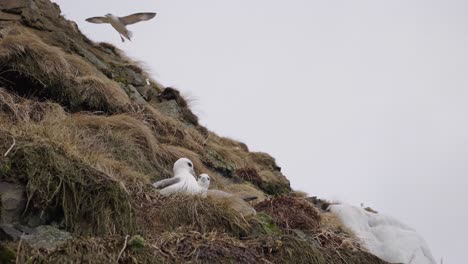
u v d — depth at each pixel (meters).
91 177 10.99
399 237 15.92
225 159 18.61
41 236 10.00
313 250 11.88
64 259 9.27
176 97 19.89
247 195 16.17
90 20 13.27
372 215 16.52
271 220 12.87
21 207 10.20
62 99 15.45
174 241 10.75
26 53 15.12
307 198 17.89
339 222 15.76
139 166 14.55
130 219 10.90
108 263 9.47
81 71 16.56
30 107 14.26
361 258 12.56
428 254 15.87
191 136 18.41
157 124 17.19
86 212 10.66
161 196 12.32
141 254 9.90
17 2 18.22
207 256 10.61
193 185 12.84
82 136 13.91
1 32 16.53
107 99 16.17
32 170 10.55
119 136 14.78
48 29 18.23
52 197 10.41
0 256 8.91
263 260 11.09
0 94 13.83
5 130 11.14
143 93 19.20
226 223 11.99
